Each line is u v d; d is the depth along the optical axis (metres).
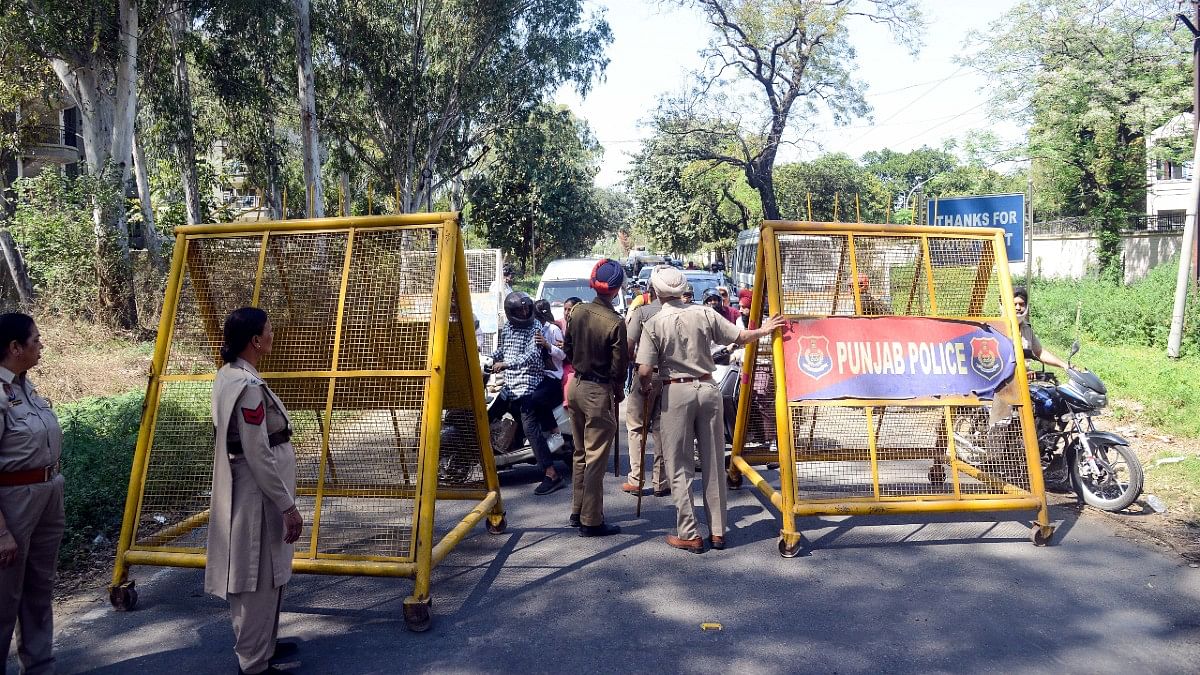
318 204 21.12
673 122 35.16
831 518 6.30
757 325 6.54
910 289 6.03
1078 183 26.92
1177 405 9.45
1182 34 22.64
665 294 5.58
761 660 4.00
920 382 5.71
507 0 32.19
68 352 13.97
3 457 3.65
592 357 5.80
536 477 7.77
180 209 22.94
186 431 5.09
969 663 3.94
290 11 23.73
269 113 28.50
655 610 4.61
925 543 5.68
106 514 6.28
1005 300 5.91
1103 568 5.14
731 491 7.12
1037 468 5.62
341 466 5.49
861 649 4.09
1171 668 3.87
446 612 4.65
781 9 31.81
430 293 5.02
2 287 18.42
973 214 11.02
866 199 55.16
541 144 38.41
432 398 4.69
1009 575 5.05
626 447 9.32
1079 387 6.40
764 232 5.80
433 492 4.61
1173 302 14.74
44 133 21.08
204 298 5.24
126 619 4.67
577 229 49.97
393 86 32.00
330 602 4.83
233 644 4.32
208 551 3.82
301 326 5.20
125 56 17.48
